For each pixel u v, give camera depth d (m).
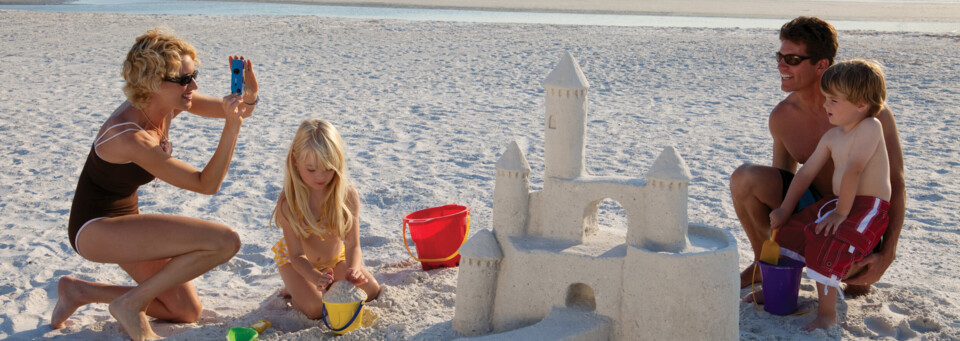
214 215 5.95
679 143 8.67
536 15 27.81
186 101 3.77
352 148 8.32
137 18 22.52
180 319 4.04
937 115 10.16
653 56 15.96
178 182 3.70
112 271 4.80
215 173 3.68
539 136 9.02
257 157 7.84
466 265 3.61
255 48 16.59
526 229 3.71
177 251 3.74
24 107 10.30
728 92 12.11
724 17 28.31
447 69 14.21
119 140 3.60
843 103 3.67
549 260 3.48
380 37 18.75
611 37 19.30
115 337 3.84
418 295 4.32
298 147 3.72
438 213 4.99
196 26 20.56
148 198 6.35
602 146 8.50
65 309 3.94
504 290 3.63
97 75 13.12
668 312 3.26
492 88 12.36
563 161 3.59
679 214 3.30
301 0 32.41
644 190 3.34
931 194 6.61
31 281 4.60
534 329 3.31
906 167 7.56
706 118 10.14
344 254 4.30
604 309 3.42
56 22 21.14
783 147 4.49
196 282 4.70
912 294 4.30
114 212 3.81
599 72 13.93
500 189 3.64
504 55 16.02
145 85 3.60
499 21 25.08
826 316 3.84
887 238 3.93
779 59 4.20
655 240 3.33
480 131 9.25
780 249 4.06
